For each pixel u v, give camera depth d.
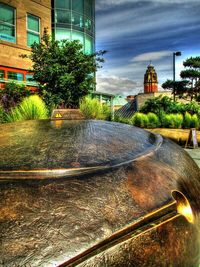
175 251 1.03
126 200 1.05
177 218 1.10
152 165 1.32
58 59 10.37
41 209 0.93
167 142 1.85
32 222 0.89
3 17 14.17
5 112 8.01
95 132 1.63
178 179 1.34
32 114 7.04
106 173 1.15
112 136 1.59
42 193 0.99
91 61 10.72
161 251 0.99
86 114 8.97
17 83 11.90
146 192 1.12
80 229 0.90
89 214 0.95
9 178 1.07
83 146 1.36
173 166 1.44
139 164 1.28
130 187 1.11
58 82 10.06
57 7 17.34
